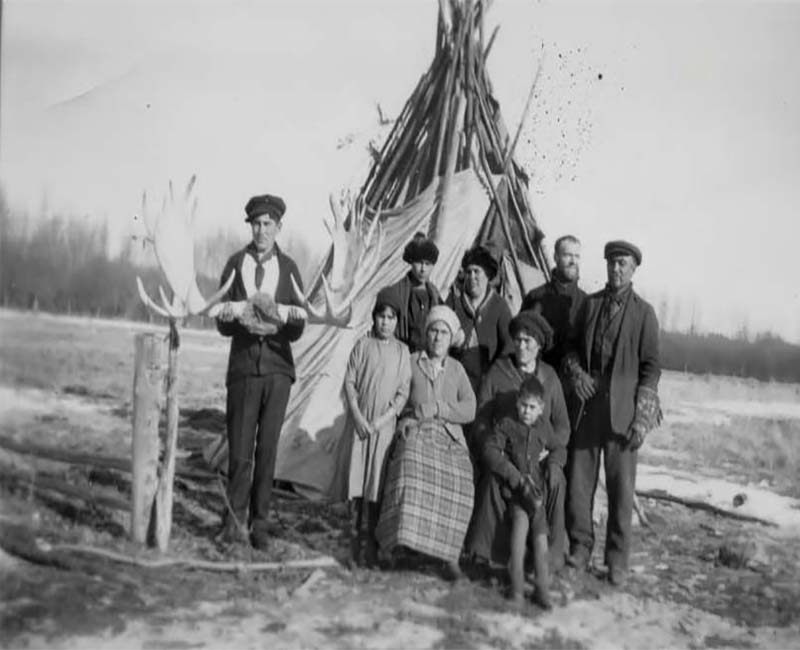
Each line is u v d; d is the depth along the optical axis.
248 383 5.55
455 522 5.28
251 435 5.56
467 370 5.71
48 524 5.67
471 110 6.14
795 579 5.72
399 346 5.48
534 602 5.21
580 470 5.64
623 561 5.60
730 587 5.68
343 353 5.87
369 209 6.02
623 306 5.64
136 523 5.46
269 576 5.36
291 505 5.73
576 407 5.65
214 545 5.49
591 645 5.04
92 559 5.36
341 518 5.70
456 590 5.28
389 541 5.21
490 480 5.30
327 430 5.75
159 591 5.22
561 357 5.78
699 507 5.98
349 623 5.01
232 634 4.92
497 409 5.34
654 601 5.50
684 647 5.14
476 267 5.77
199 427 5.70
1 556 5.45
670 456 6.05
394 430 5.41
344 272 5.92
